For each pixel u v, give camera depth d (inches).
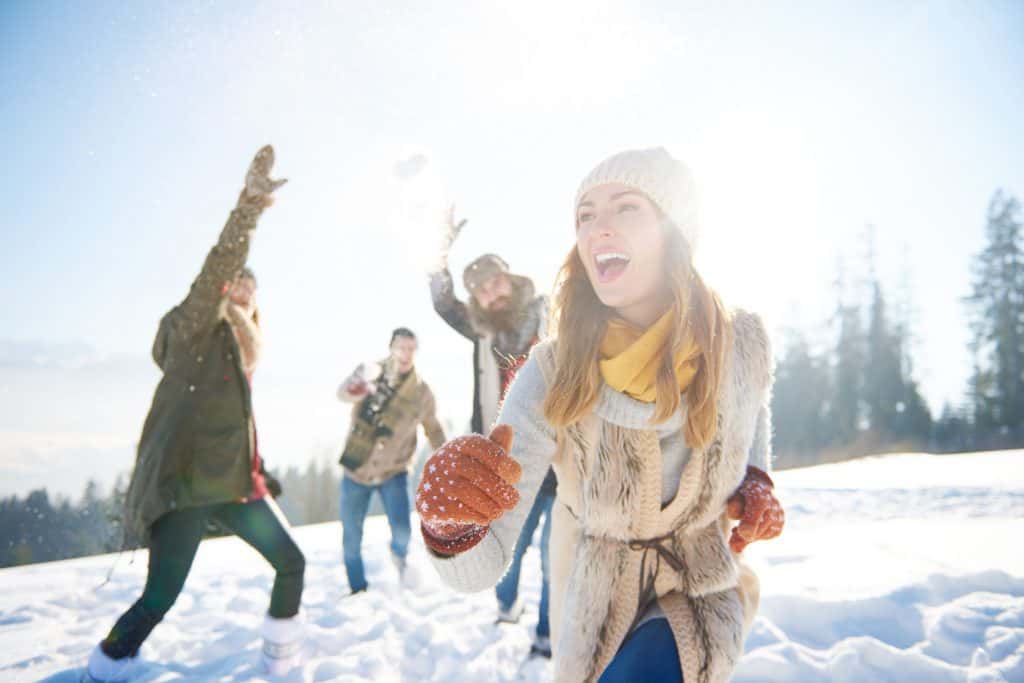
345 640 134.2
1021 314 1417.3
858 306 1680.6
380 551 232.4
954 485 276.2
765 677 96.7
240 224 105.9
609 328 49.3
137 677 115.1
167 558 103.5
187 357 106.0
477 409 120.6
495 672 112.9
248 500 113.3
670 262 47.9
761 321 53.2
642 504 47.7
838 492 281.1
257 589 181.5
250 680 112.2
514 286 119.0
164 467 101.7
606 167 48.4
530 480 48.0
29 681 114.4
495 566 44.2
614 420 47.1
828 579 131.8
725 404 48.6
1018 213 1459.2
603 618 47.4
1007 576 125.2
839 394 1626.5
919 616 112.9
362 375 178.5
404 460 179.9
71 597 176.7
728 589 49.5
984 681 92.5
